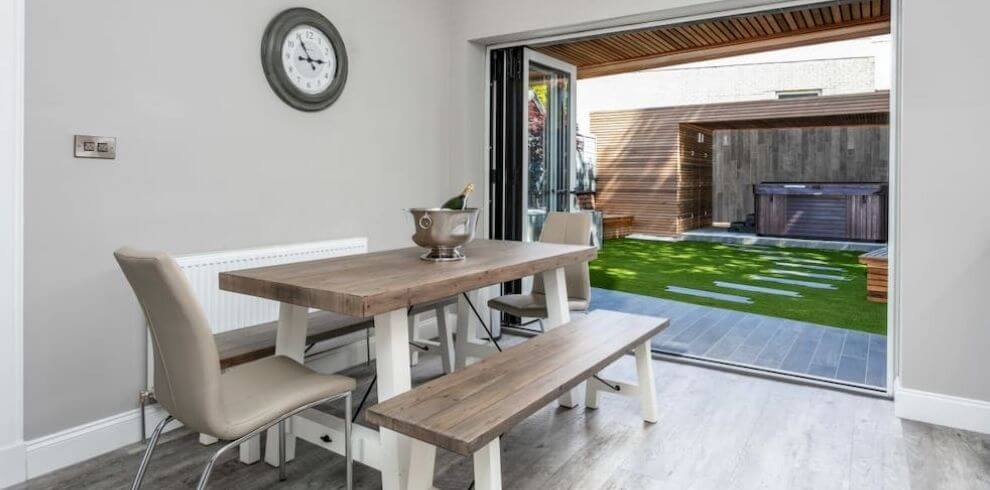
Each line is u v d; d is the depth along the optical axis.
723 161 13.70
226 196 2.91
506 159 4.55
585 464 2.40
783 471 2.34
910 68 2.76
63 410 2.37
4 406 2.18
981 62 2.62
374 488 2.23
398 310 2.02
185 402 1.66
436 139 4.31
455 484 2.28
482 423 1.57
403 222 4.03
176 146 2.69
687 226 12.48
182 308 1.57
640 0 3.64
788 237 11.28
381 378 2.05
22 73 2.16
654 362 3.83
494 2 4.19
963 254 2.71
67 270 2.35
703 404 3.07
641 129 12.23
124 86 2.48
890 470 2.35
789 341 4.44
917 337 2.83
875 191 10.44
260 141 3.06
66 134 2.31
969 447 2.55
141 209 2.57
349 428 2.04
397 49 3.91
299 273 2.21
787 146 12.99
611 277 7.46
